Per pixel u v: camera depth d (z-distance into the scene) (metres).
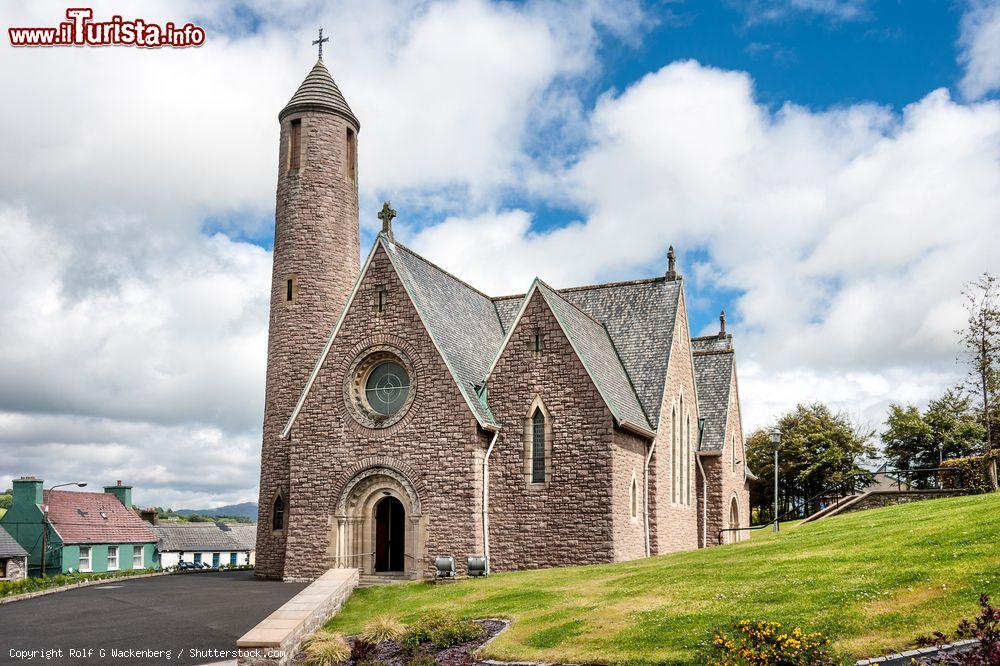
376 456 33.59
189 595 30.22
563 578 25.56
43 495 64.69
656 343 40.62
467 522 31.92
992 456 37.06
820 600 17.20
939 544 19.78
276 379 39.22
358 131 43.28
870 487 74.25
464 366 34.84
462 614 21.41
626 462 34.16
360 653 18.11
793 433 73.12
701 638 16.12
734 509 48.16
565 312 35.84
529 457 33.28
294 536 34.41
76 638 21.25
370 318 34.72
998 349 39.69
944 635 14.26
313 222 40.12
